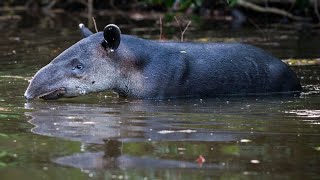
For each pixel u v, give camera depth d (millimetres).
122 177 7727
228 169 8070
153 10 27391
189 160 8414
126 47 12922
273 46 18750
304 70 15562
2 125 10289
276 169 8070
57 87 12352
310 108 11875
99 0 28562
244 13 25469
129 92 12859
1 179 7629
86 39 12805
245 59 13562
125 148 8930
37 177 7715
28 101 12219
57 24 24016
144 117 10953
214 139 9469
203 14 25812
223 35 20719
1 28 23172
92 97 12867
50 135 9633
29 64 15945
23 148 8938
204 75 13133
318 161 8398
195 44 13641
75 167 8102
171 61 13055
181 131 9938
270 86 13523
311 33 21406
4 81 14008
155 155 8617
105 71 12633
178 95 12953
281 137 9633
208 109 11750
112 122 10516
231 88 13289
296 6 24875
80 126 10211
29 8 30062
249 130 10055
